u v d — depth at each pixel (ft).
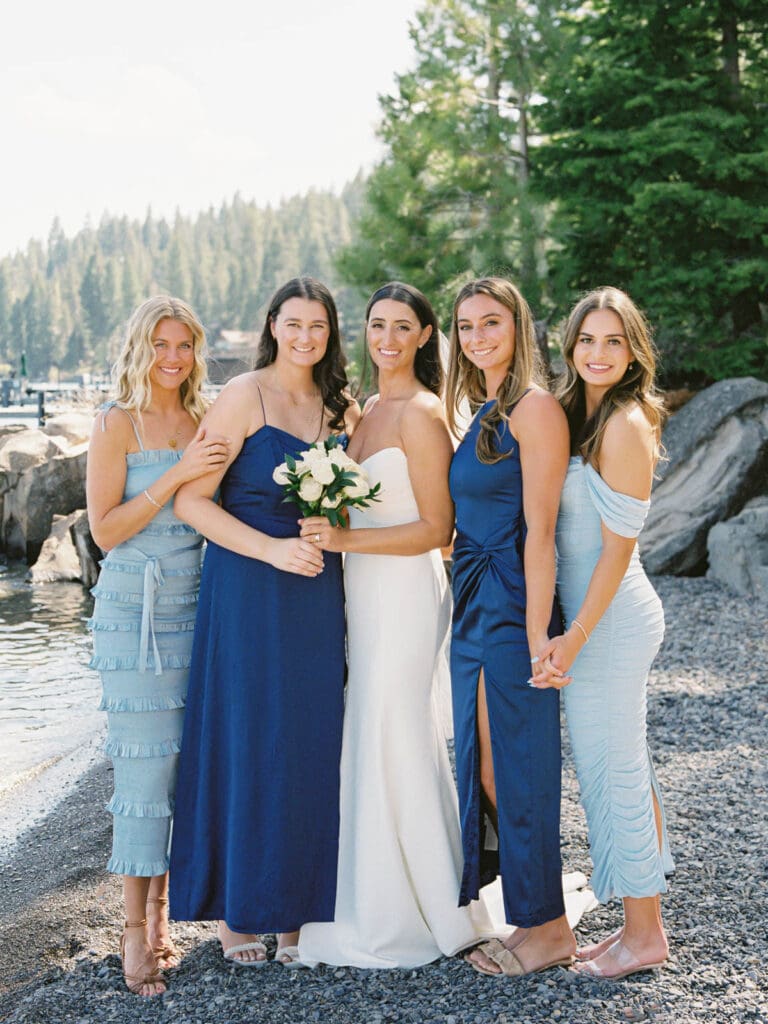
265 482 10.89
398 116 52.75
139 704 10.79
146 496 10.71
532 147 50.78
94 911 12.75
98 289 483.92
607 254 46.91
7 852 14.94
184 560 11.11
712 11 43.06
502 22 48.44
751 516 31.48
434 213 50.52
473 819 10.61
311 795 10.92
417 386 11.63
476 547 10.64
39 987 10.90
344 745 11.25
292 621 10.84
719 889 11.98
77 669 27.63
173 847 11.05
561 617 10.51
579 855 13.26
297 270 465.47
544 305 47.50
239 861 10.71
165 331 10.87
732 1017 9.36
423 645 11.27
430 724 11.43
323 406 11.50
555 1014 9.52
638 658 10.22
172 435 11.16
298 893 10.84
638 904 10.28
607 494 9.92
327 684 11.04
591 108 45.62
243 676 10.73
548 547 10.16
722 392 34.78
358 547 10.78
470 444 10.73
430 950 11.08
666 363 43.62
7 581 43.14
